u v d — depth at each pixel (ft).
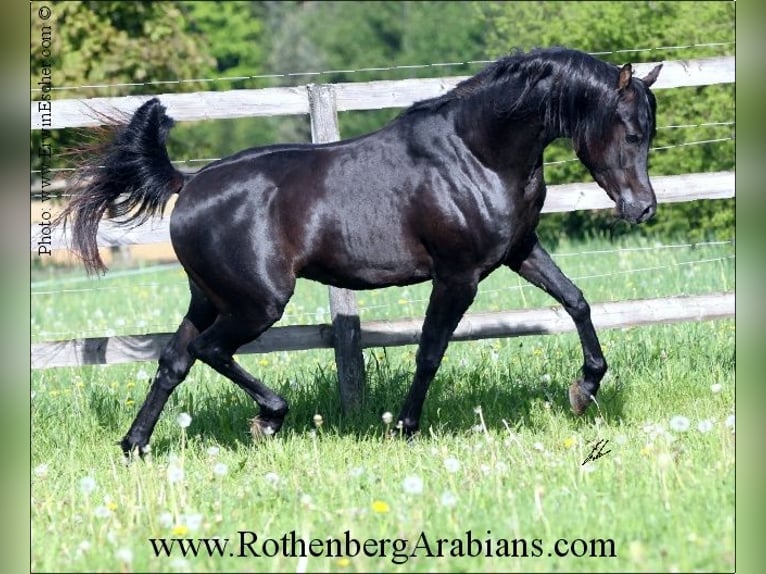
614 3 74.02
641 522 21.98
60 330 50.29
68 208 31.19
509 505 23.49
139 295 59.36
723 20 70.13
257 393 31.27
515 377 36.50
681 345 38.73
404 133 29.84
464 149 29.25
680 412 32.68
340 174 29.86
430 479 26.32
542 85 28.53
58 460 31.73
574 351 38.68
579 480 24.86
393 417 33.83
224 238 29.99
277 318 30.50
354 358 34.86
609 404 33.32
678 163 67.26
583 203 36.68
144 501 25.58
